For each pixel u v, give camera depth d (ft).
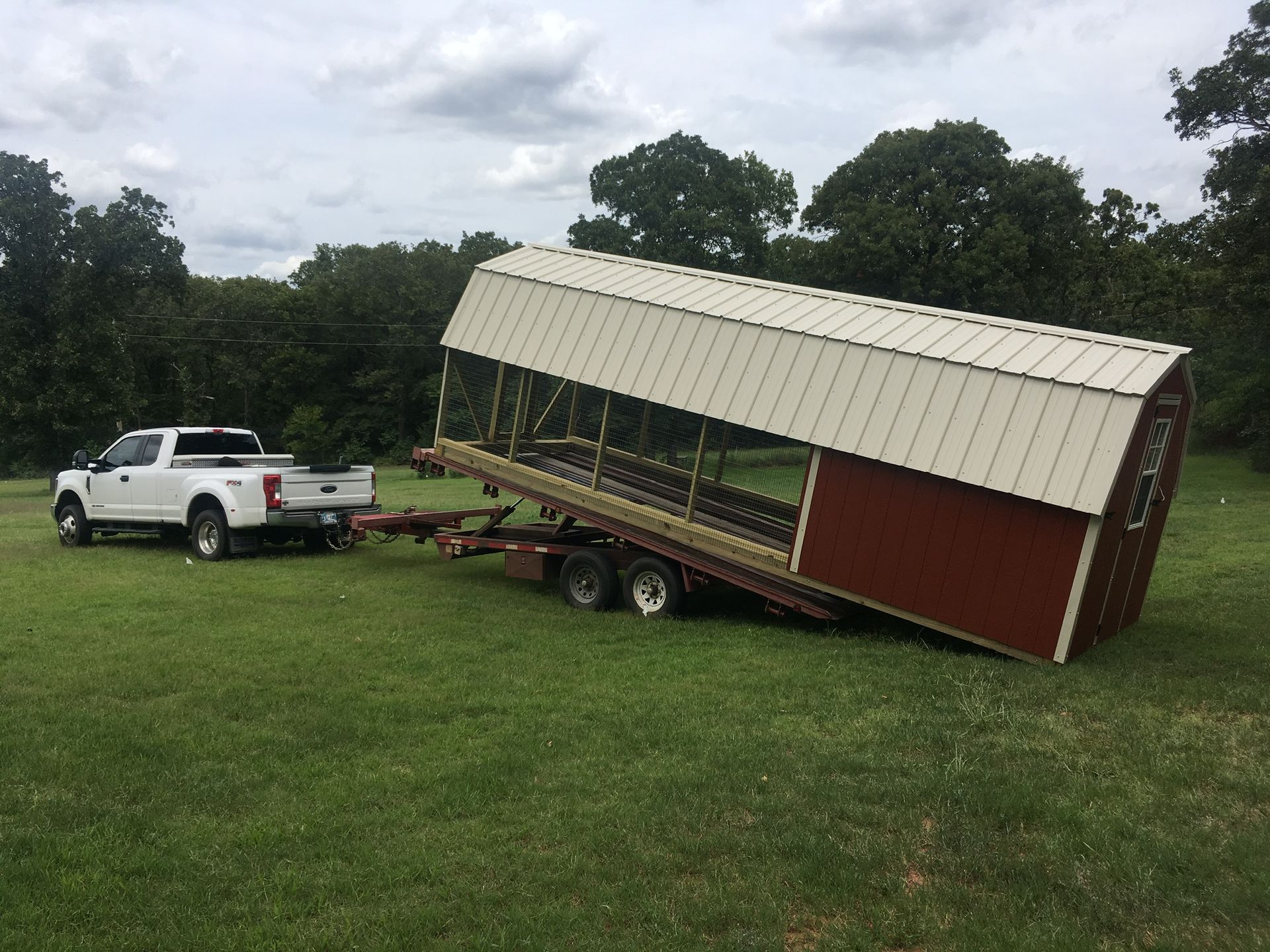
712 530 33.63
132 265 119.96
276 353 211.00
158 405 209.87
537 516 64.75
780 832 15.72
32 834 15.37
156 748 19.61
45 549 50.26
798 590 32.50
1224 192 95.40
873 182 128.98
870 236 122.83
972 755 19.58
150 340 201.16
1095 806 17.07
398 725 21.50
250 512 44.65
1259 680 25.71
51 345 112.88
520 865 14.48
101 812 16.37
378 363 219.41
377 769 18.61
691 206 151.33
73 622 32.09
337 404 219.20
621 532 35.45
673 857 14.85
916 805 16.97
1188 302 140.56
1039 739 20.84
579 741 20.31
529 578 39.22
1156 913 13.47
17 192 112.88
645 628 32.27
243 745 19.90
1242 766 19.16
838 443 30.35
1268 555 47.24
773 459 33.88
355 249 248.52
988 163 123.75
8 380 109.09
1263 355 106.42
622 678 25.86
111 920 12.91
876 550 30.27
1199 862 14.84
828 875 14.26
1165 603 36.68
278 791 17.47
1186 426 31.60
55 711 22.06
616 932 12.76
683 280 38.11
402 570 43.96
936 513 29.22
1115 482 25.99
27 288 113.91
